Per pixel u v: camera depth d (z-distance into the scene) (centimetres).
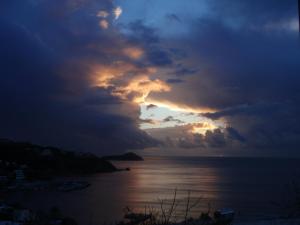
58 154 18138
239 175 14262
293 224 742
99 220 4291
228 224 810
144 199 6956
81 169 17588
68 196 8250
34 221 916
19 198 7669
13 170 13262
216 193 7562
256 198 6322
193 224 741
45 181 12075
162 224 723
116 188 9894
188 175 15212
